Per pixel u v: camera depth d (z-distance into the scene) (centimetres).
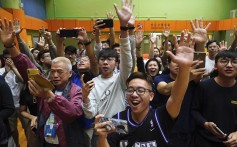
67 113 147
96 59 240
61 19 1034
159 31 1020
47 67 293
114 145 128
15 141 297
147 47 1010
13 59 167
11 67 302
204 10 1108
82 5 1087
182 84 124
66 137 161
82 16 1092
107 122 117
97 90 198
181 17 1110
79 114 157
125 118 135
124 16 191
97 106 195
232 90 173
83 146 165
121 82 198
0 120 192
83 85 156
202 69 151
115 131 116
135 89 129
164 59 377
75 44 909
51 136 167
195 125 179
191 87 180
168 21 1020
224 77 172
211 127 166
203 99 179
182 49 128
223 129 171
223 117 171
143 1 1094
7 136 203
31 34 780
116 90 198
